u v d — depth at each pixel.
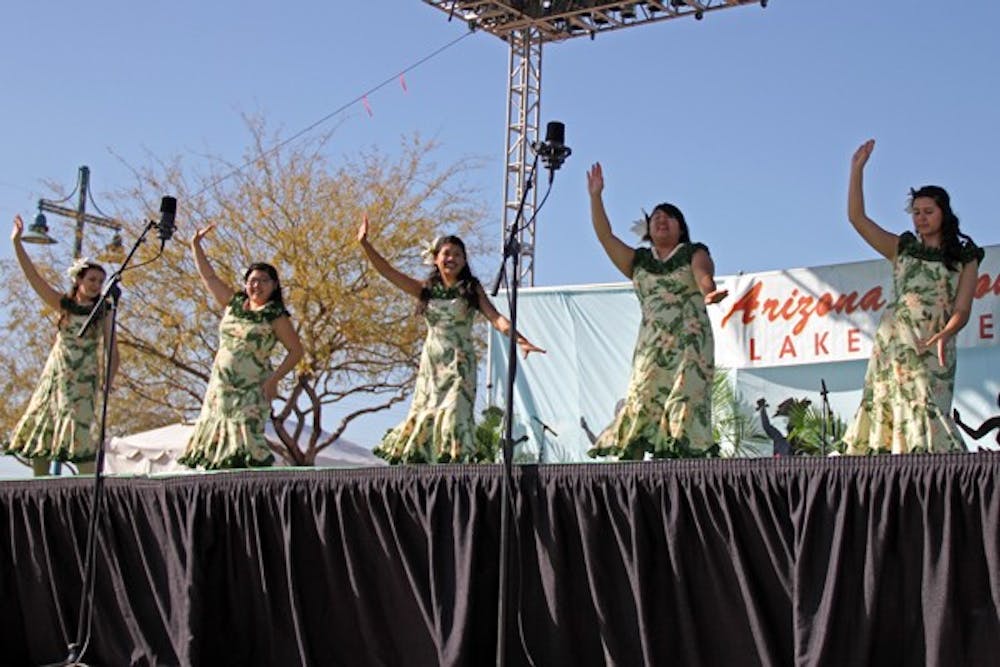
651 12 13.35
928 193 5.32
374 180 17.75
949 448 5.14
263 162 17.53
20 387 19.27
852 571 4.38
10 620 6.58
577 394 9.54
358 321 17.11
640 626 4.72
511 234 5.08
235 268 17.36
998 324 7.96
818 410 8.59
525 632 5.07
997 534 4.10
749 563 4.62
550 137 5.01
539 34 13.88
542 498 5.05
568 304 9.66
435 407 6.20
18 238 7.28
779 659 4.53
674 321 5.73
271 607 5.71
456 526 5.18
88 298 7.29
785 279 8.76
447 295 6.30
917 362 5.24
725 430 8.78
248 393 6.53
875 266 8.41
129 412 19.52
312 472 5.61
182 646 5.77
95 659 6.26
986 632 4.14
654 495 4.81
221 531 5.87
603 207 5.97
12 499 6.52
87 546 6.13
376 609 5.48
